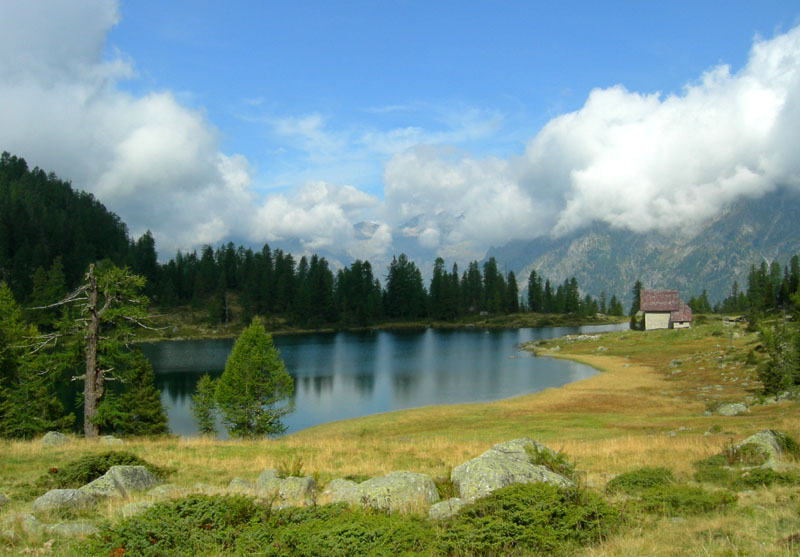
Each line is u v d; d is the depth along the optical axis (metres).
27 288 142.88
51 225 169.88
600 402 54.41
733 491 14.66
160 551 8.75
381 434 42.44
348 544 8.54
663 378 68.31
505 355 107.81
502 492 10.36
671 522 10.85
